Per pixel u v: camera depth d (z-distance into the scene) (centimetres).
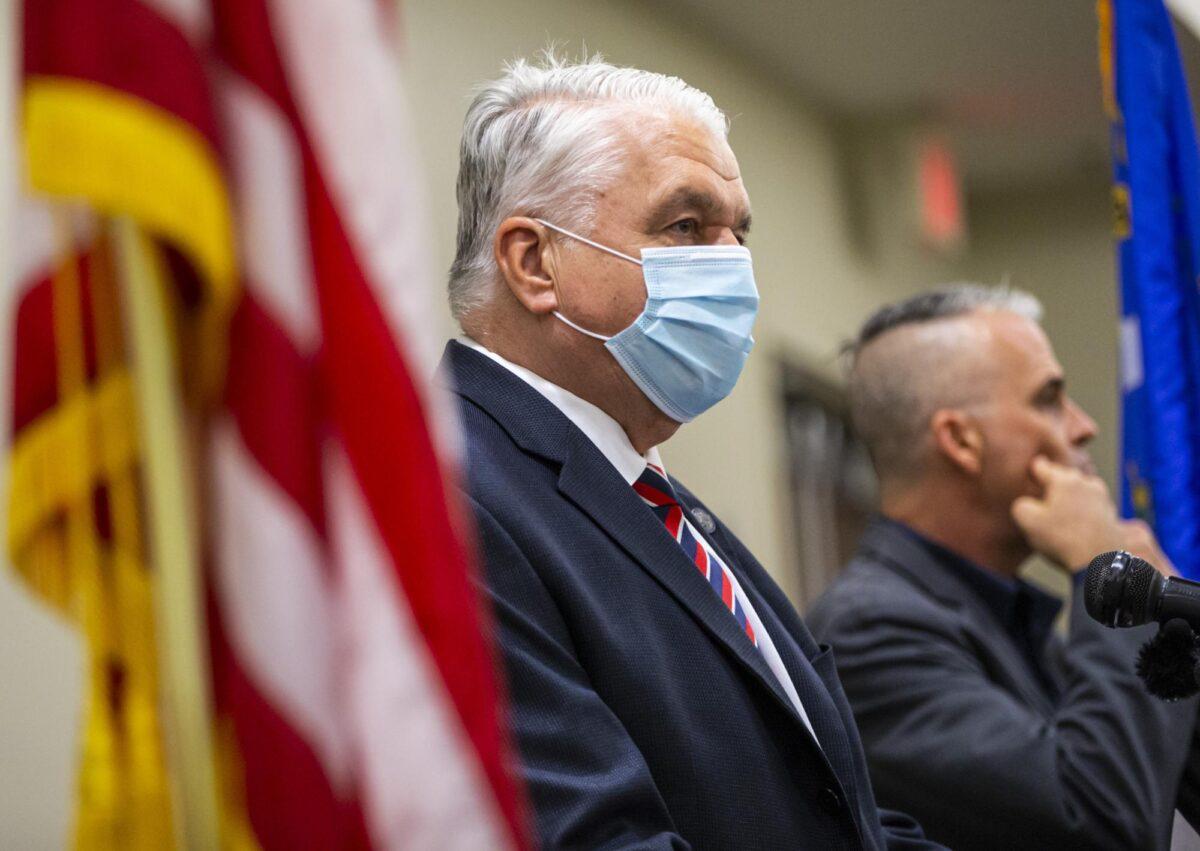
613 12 1391
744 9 1515
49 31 254
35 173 247
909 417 723
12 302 264
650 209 490
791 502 1555
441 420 283
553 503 442
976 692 629
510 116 508
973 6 1522
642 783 385
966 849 609
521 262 492
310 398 268
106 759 255
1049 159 1898
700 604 441
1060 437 717
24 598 761
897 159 1752
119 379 260
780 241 1611
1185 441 727
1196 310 739
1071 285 1966
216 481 262
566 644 412
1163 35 768
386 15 293
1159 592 421
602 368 486
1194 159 755
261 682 257
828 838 430
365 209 279
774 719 436
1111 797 584
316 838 254
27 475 257
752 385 1504
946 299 747
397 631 265
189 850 247
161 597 249
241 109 271
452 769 265
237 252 267
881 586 674
